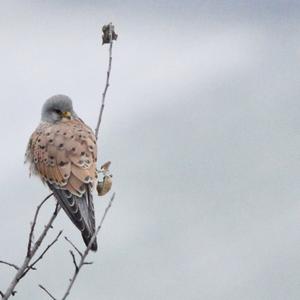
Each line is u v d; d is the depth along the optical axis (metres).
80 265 6.55
